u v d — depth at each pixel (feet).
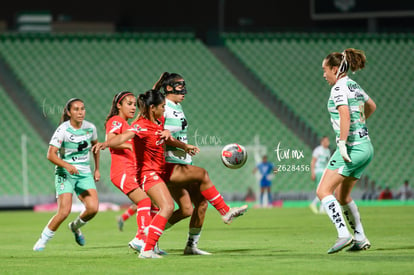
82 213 100.68
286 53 365.40
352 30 375.66
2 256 88.38
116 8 369.91
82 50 354.33
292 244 101.96
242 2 382.22
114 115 95.45
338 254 82.23
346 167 83.10
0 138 293.43
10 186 278.26
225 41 370.12
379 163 311.68
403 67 360.89
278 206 269.85
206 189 83.56
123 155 94.32
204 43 383.65
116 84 336.90
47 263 77.66
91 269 69.97
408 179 308.81
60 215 98.02
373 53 368.07
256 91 344.69
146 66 350.43
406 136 324.80
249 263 72.33
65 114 98.32
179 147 81.20
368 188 292.40
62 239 122.52
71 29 364.38
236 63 363.56
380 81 351.05
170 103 86.17
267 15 383.45
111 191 273.54
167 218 80.69
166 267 70.18
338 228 82.02
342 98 82.07
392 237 111.65
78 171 99.55
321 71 355.15
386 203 276.62
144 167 81.15
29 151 290.76
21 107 314.55
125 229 148.97
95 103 325.21
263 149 297.53
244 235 123.75
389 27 401.29
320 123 326.03
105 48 358.23
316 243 103.35
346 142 84.12
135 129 79.82
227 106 329.31
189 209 86.63
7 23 359.87
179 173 82.94
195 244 86.89
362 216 177.68
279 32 383.04
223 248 96.73
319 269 65.26
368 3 337.31
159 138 80.12
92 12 367.04
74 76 337.11
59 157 99.55
